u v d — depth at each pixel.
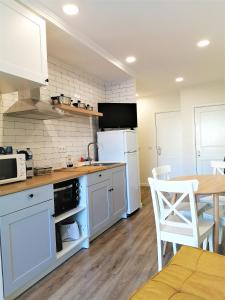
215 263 1.35
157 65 3.96
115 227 3.36
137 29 2.69
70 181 2.65
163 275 1.29
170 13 2.39
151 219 3.65
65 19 2.42
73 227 2.62
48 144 3.14
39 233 2.02
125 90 4.44
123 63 3.80
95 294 1.86
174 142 6.20
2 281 1.67
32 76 2.10
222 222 2.29
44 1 2.12
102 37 2.86
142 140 6.55
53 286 1.98
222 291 1.13
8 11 1.91
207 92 5.44
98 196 2.99
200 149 5.60
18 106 2.41
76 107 3.24
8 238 1.73
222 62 3.91
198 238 1.82
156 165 6.44
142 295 1.13
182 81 5.09
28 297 1.85
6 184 2.01
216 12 2.40
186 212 2.36
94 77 4.23
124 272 2.15
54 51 3.05
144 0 2.16
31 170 2.46
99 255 2.50
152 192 1.99
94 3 2.17
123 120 4.21
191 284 1.19
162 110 6.29
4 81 2.10
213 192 2.03
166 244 2.63
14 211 1.79
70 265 2.31
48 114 2.59
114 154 3.92
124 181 3.78
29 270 1.90
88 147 3.97
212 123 5.45
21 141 2.73
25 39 2.05
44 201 2.10
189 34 2.86
